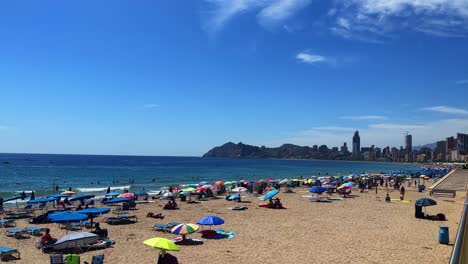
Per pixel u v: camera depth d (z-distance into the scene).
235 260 17.12
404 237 22.05
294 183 61.97
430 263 16.55
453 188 54.62
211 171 125.38
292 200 41.41
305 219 28.48
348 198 43.53
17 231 22.41
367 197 44.94
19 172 101.25
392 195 48.12
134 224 26.61
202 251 18.67
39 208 35.91
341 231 23.84
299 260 17.11
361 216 30.00
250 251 18.72
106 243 19.75
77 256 15.20
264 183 57.16
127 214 31.16
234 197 37.41
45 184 69.50
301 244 20.22
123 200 32.47
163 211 33.09
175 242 20.50
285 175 115.31
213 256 17.75
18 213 30.73
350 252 18.52
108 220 27.09
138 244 20.39
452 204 38.41
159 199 42.97
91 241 17.98
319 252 18.52
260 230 24.02
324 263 16.64
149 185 68.44
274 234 22.80
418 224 26.41
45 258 17.67
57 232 23.84
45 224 26.62
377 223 26.78
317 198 42.28
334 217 29.48
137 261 17.08
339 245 20.00
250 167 173.12
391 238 21.77
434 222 27.30
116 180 77.31
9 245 20.27
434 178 87.06
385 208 34.91
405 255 17.92
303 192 51.25
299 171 146.38
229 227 25.02
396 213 31.69
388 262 16.72
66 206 37.59
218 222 21.41
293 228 24.78
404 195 48.12
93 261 15.52
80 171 109.12
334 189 50.81
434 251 18.70
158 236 22.56
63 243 17.16
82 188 62.25
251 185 53.12
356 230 24.19
